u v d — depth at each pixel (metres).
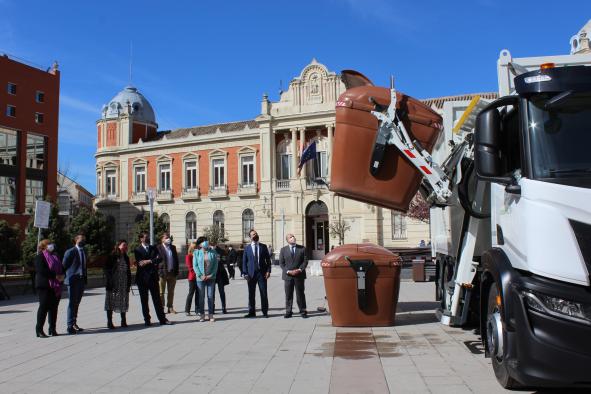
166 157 55.09
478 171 5.93
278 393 6.33
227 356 8.54
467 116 8.98
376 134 9.35
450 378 6.80
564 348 4.86
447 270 10.55
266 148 49.50
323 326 11.51
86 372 7.70
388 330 10.77
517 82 5.77
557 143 5.43
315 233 48.41
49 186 49.00
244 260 13.46
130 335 11.06
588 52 8.16
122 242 12.27
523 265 5.48
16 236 31.91
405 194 9.38
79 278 11.66
